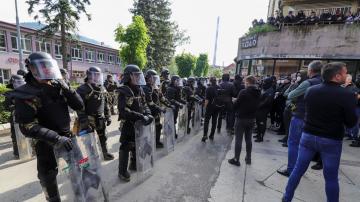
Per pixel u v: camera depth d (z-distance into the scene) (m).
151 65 30.08
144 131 3.54
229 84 5.98
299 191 3.38
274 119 7.56
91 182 2.57
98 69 4.14
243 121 4.15
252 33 14.20
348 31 10.59
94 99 4.02
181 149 5.16
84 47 30.02
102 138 4.29
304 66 12.27
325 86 2.55
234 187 3.46
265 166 4.28
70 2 18.30
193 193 3.27
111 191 3.25
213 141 5.91
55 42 25.41
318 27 11.28
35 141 2.36
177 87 5.90
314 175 3.94
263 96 5.75
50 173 2.41
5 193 3.16
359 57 10.45
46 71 2.04
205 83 8.64
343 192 3.40
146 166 3.66
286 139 5.57
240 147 4.24
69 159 2.32
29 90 2.11
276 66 13.23
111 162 4.27
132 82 3.38
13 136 4.27
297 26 11.82
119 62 37.19
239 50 16.17
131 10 31.06
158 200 3.07
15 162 4.19
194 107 6.85
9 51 21.33
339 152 2.55
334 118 2.47
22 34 22.31
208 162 4.43
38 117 2.21
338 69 2.46
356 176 3.95
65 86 2.29
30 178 3.61
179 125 5.85
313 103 2.60
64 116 2.36
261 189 3.42
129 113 3.24
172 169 4.05
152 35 31.31
